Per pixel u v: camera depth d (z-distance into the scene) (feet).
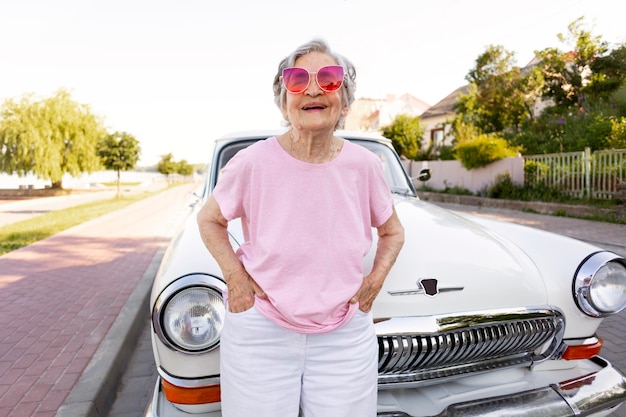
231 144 10.44
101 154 85.40
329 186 4.42
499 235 7.97
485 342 6.12
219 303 5.48
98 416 8.72
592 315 6.46
